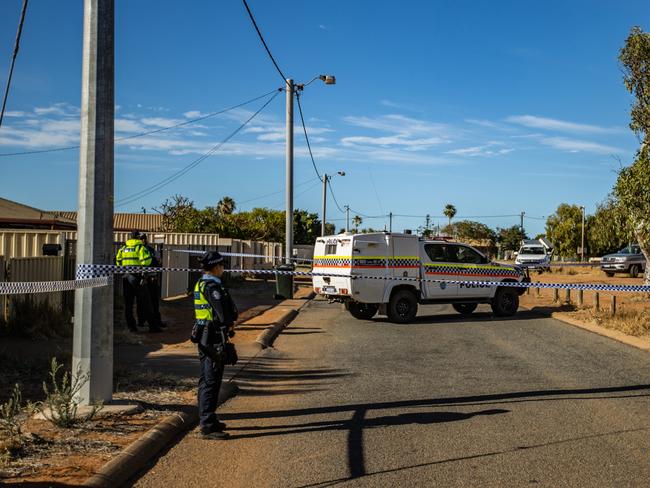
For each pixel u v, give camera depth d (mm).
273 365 11070
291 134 26641
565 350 12961
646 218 17297
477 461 6055
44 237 18359
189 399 7941
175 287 23781
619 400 8586
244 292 26938
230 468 5828
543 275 46688
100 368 7176
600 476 5668
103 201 7211
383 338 14586
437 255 18500
